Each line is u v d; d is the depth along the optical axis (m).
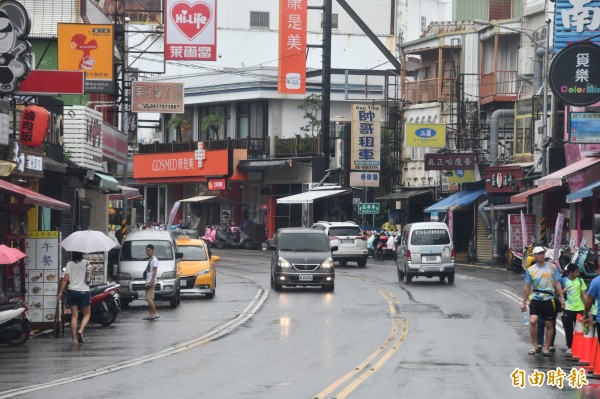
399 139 108.19
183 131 134.88
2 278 37.78
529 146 84.94
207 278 55.19
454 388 24.23
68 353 32.72
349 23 139.38
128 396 23.34
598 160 63.84
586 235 68.31
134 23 138.38
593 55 55.19
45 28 65.94
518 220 77.44
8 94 40.88
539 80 83.00
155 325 41.81
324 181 109.44
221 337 36.69
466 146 95.06
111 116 85.25
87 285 36.19
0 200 45.16
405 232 65.38
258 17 138.50
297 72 96.56
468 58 102.31
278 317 44.06
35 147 47.62
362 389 24.00
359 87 124.69
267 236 121.81
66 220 60.22
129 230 91.25
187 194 138.00
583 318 28.94
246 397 22.98
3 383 25.92
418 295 55.03
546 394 23.69
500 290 58.06
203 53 67.56
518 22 95.81
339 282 65.69
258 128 124.69
